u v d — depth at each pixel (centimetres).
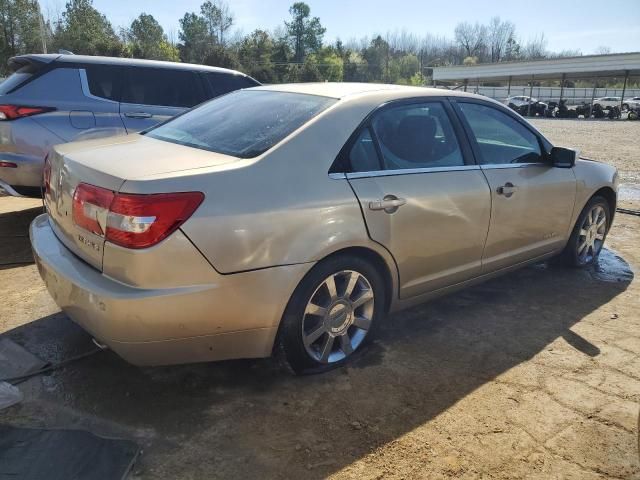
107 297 234
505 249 389
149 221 230
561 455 244
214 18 7231
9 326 345
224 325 254
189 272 239
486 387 296
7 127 517
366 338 317
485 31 10562
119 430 250
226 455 237
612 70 3853
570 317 390
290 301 272
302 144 279
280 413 267
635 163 1289
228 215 245
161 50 6128
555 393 292
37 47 4678
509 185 375
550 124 3116
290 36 8862
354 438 251
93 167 258
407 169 318
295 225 263
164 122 368
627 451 248
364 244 290
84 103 562
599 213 489
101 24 5659
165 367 304
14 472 217
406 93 337
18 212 639
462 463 237
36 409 262
